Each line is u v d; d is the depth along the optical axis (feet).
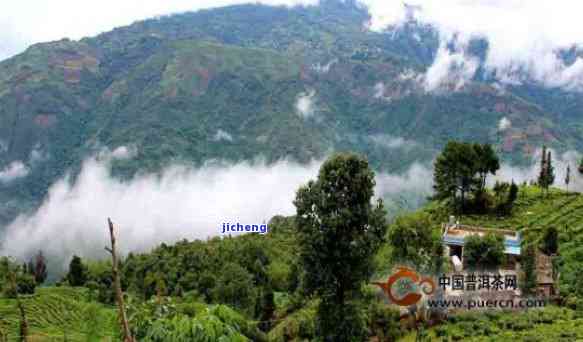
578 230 317.63
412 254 214.90
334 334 168.04
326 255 164.55
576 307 216.54
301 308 279.28
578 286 231.91
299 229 168.04
